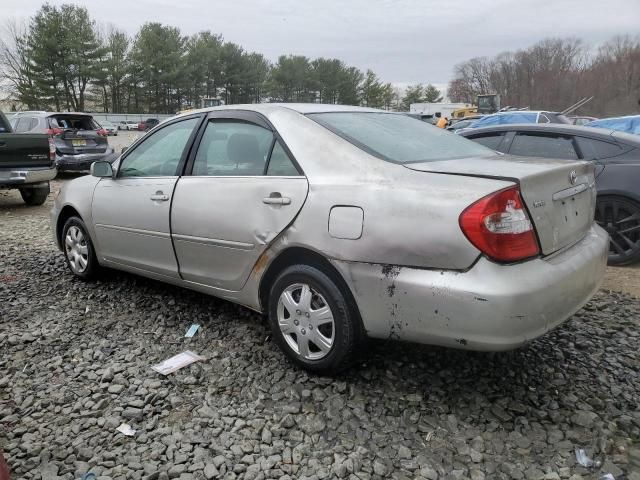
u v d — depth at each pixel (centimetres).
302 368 326
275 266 331
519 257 256
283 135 333
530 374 325
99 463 250
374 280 277
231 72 7438
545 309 258
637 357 346
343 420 281
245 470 245
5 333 388
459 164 293
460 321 256
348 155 304
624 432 271
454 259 256
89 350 362
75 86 6119
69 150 1308
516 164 294
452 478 239
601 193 553
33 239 701
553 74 8100
